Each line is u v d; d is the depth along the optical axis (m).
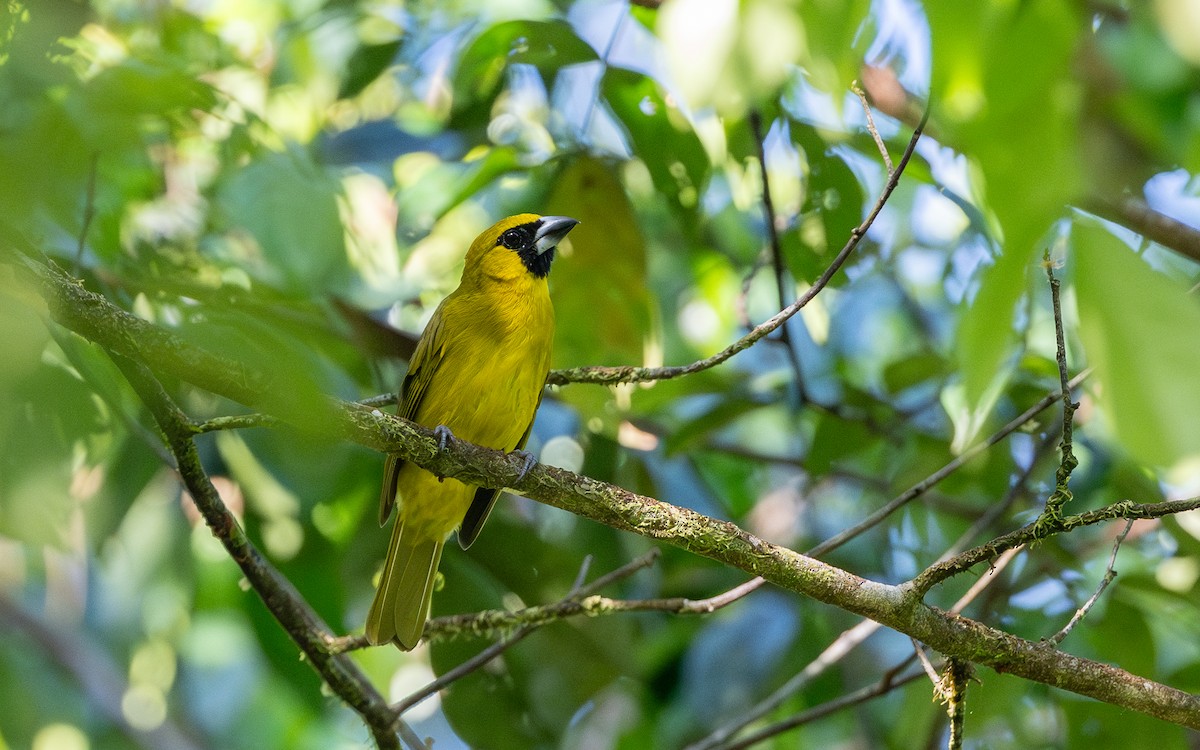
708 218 13.72
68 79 5.08
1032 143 3.13
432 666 10.83
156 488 11.06
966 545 9.82
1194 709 6.86
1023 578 11.00
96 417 3.64
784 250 10.67
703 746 9.80
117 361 6.61
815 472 11.67
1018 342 6.99
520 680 10.83
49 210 5.68
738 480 14.45
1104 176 3.66
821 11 3.35
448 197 12.16
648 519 7.39
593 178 10.79
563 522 11.90
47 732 15.16
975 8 3.13
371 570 11.00
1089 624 10.30
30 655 15.22
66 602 14.28
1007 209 3.20
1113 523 11.72
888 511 8.35
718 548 7.23
